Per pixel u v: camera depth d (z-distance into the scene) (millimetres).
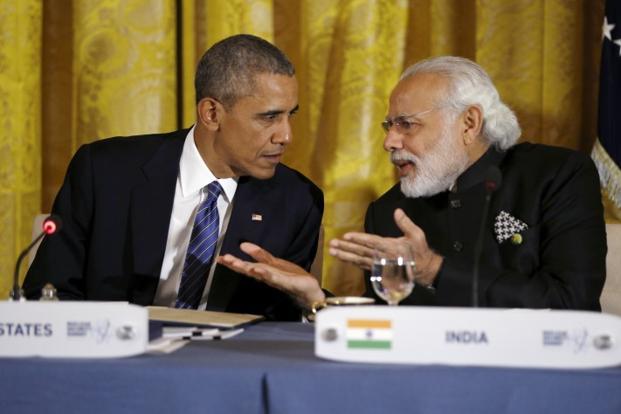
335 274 4906
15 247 4828
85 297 3551
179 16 4961
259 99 3387
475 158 3574
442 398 1914
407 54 4945
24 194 4852
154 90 4785
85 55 4789
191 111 4883
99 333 2080
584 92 4988
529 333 1963
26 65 4816
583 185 3426
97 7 4781
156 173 3586
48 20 4984
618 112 4453
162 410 1963
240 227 3523
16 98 4805
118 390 1975
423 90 3500
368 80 4820
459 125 3506
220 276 3443
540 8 4797
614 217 4445
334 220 4883
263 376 1944
